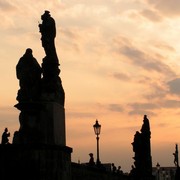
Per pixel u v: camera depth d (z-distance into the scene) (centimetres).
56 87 2612
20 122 2533
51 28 2700
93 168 4147
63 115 2738
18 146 2448
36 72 2583
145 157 7019
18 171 2436
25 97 2553
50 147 2475
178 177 10231
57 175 2492
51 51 2678
